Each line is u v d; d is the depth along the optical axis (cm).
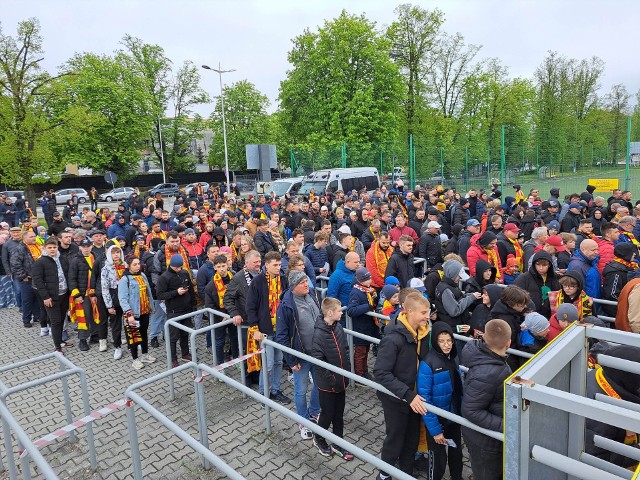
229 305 598
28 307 889
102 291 710
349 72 3238
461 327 483
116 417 547
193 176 5516
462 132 3841
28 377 677
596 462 223
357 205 1356
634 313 425
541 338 430
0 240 1009
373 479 413
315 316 501
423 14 3519
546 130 2598
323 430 332
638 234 894
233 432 501
